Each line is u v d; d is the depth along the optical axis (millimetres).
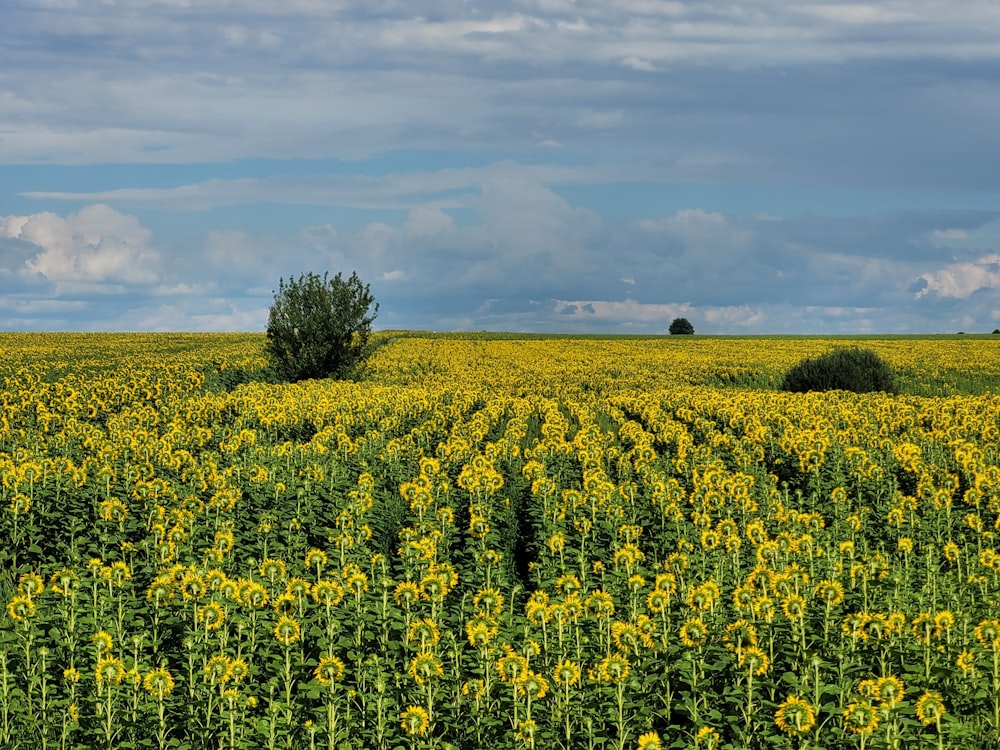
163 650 10625
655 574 13188
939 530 15797
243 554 14344
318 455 21578
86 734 8742
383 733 8594
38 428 28266
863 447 23094
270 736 8320
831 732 8211
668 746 8406
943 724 8219
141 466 18672
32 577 10516
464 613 11484
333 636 10109
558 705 8695
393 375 47719
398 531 16359
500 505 17031
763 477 19938
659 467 20688
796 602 9766
